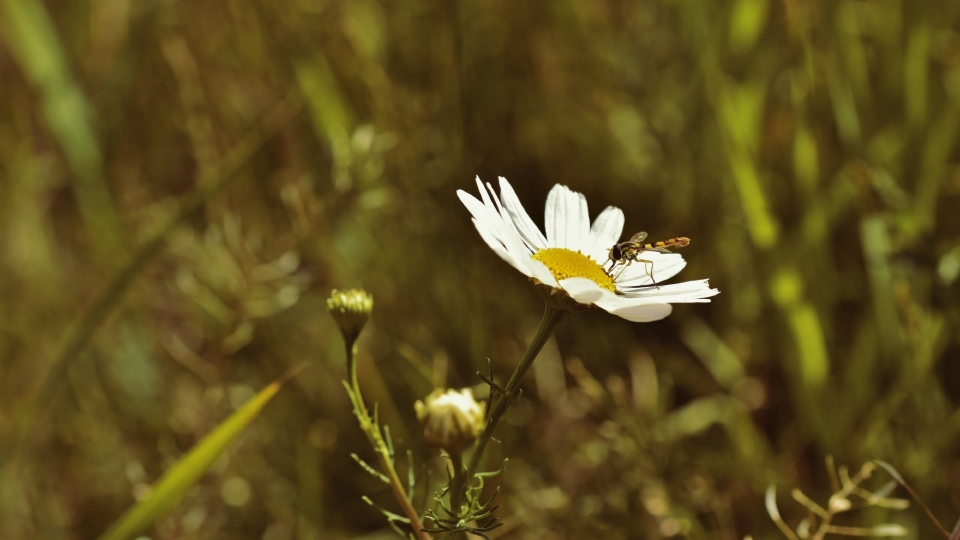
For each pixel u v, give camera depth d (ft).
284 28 1.58
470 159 1.38
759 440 1.31
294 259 1.30
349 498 1.33
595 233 0.98
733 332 1.43
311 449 1.32
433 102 1.48
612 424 1.23
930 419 1.24
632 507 1.22
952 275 1.24
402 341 1.41
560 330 1.48
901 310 1.26
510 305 1.49
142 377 1.44
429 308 1.44
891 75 1.41
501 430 1.28
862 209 1.31
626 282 0.94
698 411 1.34
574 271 0.91
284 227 1.49
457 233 1.38
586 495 1.24
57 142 1.59
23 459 1.39
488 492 1.22
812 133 1.41
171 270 1.47
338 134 1.42
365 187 1.38
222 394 1.31
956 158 1.41
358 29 1.52
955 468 1.25
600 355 1.44
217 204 1.47
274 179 1.51
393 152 1.47
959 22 1.46
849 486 1.06
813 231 1.31
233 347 1.29
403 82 1.54
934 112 1.33
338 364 1.37
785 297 1.26
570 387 1.42
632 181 1.60
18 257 1.59
